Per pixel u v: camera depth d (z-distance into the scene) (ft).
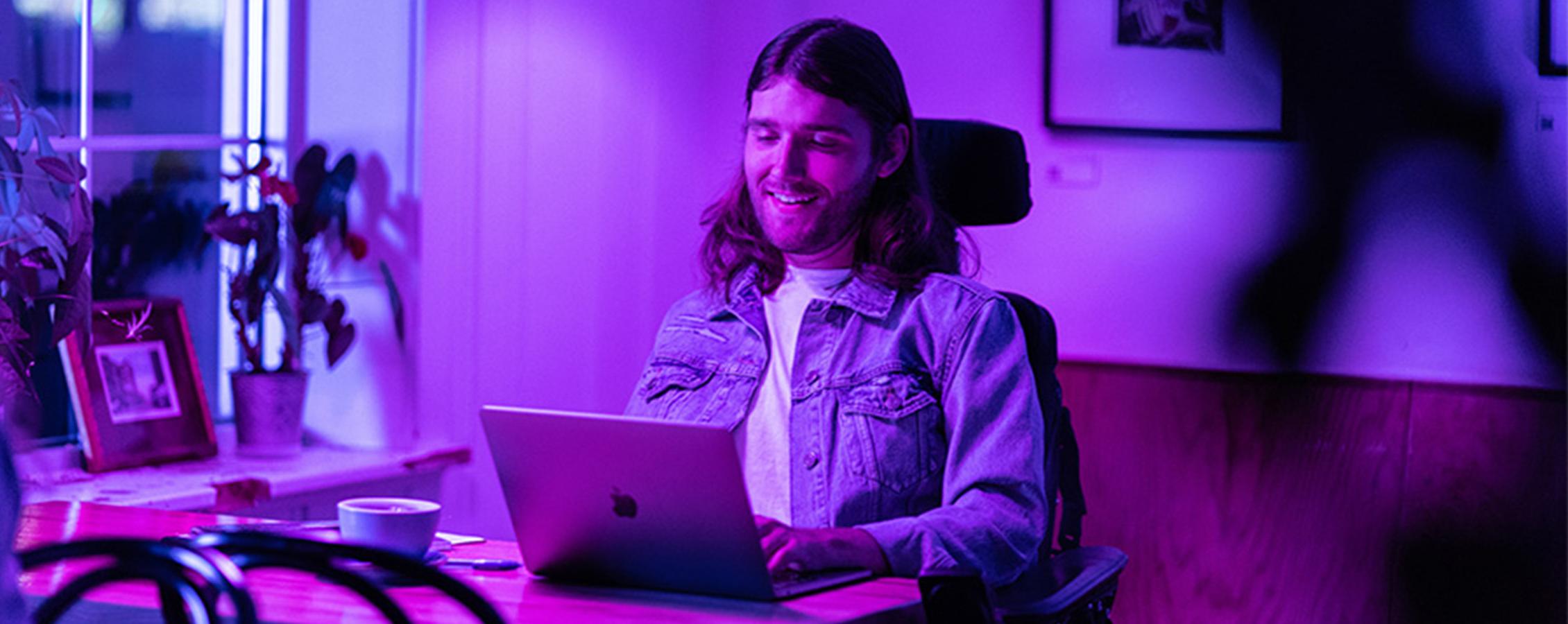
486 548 5.95
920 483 6.31
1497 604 11.01
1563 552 10.83
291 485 9.00
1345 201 11.28
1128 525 11.89
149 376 9.22
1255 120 11.45
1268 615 11.57
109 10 9.39
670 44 12.58
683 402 6.72
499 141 10.83
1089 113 11.88
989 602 4.90
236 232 9.19
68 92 9.16
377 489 9.87
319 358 10.42
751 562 4.93
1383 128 11.18
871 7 12.51
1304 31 11.30
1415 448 11.18
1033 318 6.87
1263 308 11.51
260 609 4.68
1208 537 11.68
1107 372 11.90
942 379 6.40
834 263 6.72
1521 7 10.84
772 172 6.51
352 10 10.22
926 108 12.37
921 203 6.69
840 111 6.46
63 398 9.05
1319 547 11.44
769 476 6.50
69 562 5.23
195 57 9.98
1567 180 10.77
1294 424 11.45
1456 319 11.08
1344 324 11.33
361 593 3.11
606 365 12.19
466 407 10.76
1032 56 12.02
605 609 4.88
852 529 5.65
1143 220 11.79
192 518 6.26
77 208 7.48
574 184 11.62
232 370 9.75
